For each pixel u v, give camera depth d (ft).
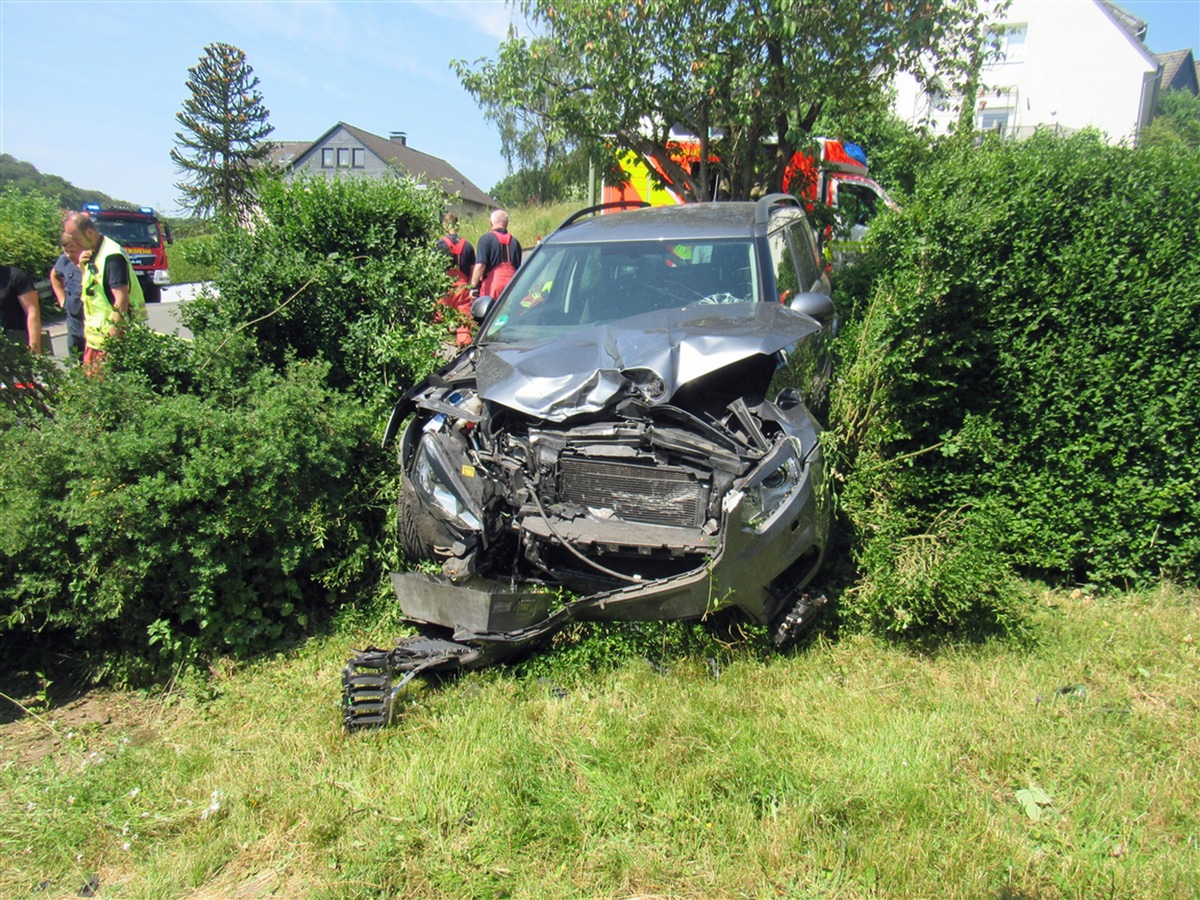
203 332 17.22
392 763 10.56
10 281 21.56
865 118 33.04
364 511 15.34
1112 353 14.94
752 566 11.77
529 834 9.14
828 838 8.98
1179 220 14.73
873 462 14.58
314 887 8.59
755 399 13.17
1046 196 14.99
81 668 13.57
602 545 12.23
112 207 85.66
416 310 19.24
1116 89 92.63
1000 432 15.60
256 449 13.66
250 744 11.28
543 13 27.63
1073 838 9.10
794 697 11.91
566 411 12.62
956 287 15.02
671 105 26.91
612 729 11.00
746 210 18.45
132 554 12.83
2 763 11.30
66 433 13.33
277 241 18.84
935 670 12.76
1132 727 11.08
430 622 12.71
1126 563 15.37
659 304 15.99
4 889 8.90
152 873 8.89
